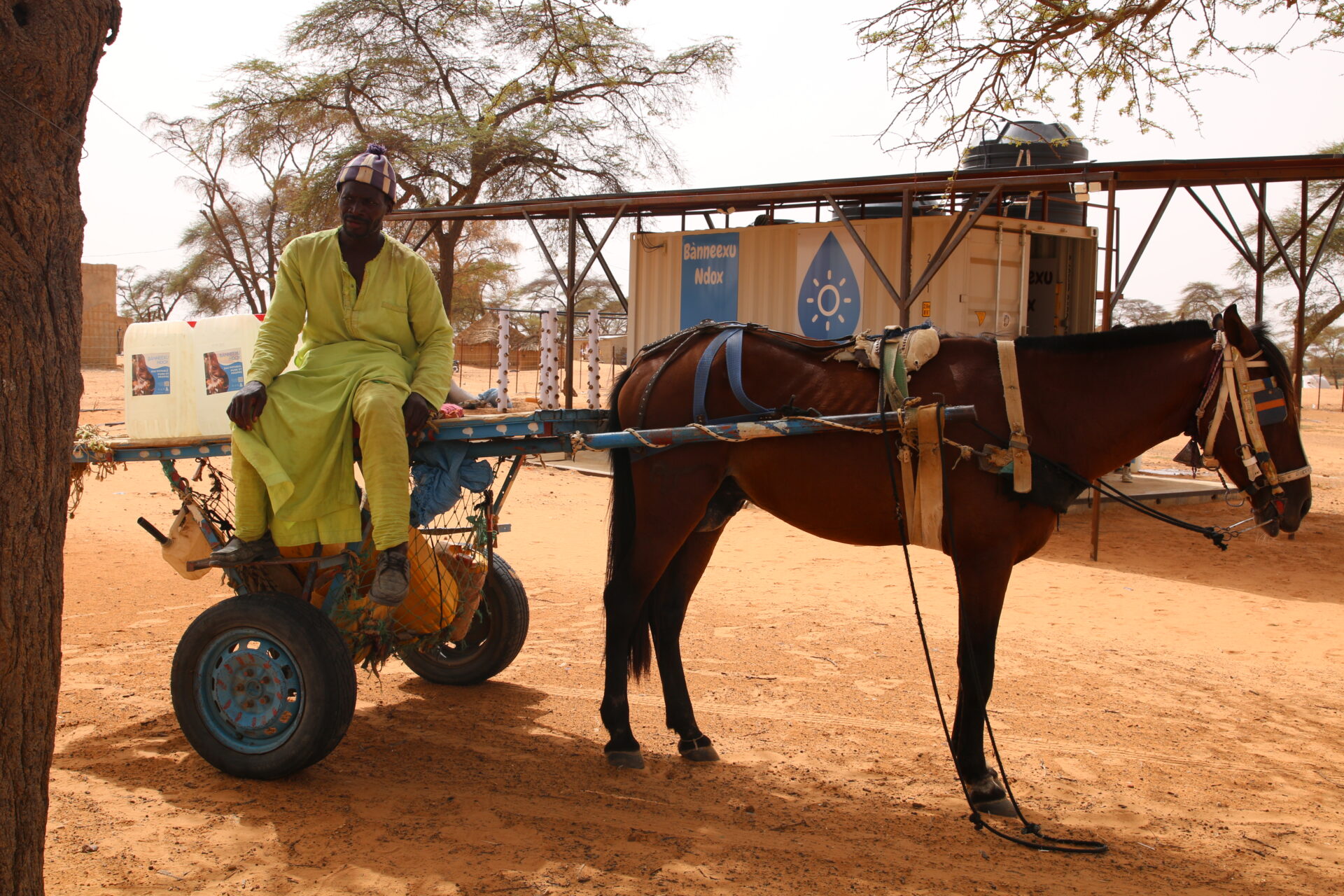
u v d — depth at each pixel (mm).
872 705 5605
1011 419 4223
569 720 5258
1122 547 10797
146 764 4441
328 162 25922
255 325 4762
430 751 4738
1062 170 10758
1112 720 5492
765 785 4469
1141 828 4129
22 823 2469
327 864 3521
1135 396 4348
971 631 4277
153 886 3336
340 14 25188
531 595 8109
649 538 4699
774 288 14125
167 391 4863
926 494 4195
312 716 4133
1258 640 7352
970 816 4168
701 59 21281
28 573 2430
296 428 4289
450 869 3506
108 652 6184
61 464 2504
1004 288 12883
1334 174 10859
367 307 4559
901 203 13023
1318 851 3955
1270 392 4277
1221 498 13180
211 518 4938
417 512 4641
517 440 4719
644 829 3922
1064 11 6422
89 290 37125
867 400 4391
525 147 24828
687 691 5074
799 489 4492
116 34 2633
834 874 3586
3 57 2316
